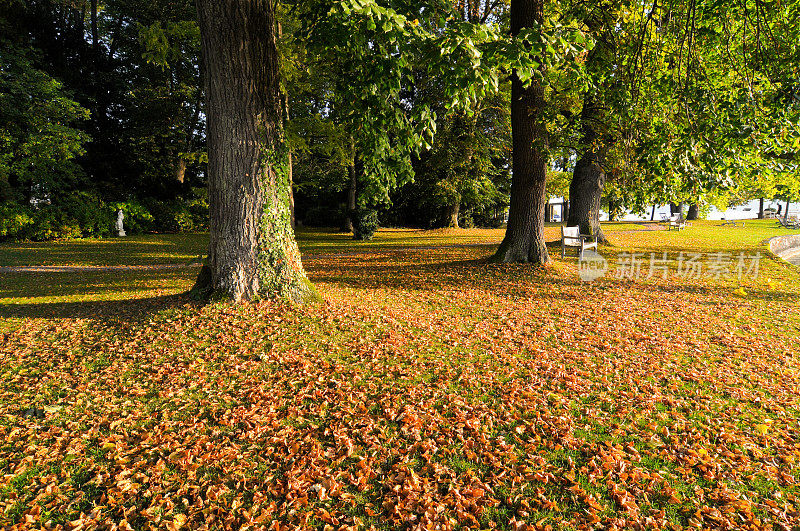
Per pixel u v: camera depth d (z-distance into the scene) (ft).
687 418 14.05
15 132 67.67
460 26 15.35
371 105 21.24
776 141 17.07
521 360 18.92
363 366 17.84
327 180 101.71
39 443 12.66
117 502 10.30
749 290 32.30
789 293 31.27
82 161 89.45
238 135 22.27
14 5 74.64
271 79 23.09
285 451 12.28
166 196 99.76
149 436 12.89
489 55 16.02
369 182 23.85
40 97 67.97
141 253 58.03
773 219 125.59
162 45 38.50
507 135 71.82
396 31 16.06
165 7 85.92
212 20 20.89
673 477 11.09
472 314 26.55
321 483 10.93
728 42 21.26
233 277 23.17
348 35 19.08
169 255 56.54
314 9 21.61
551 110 35.01
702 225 100.78
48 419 13.84
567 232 46.39
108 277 39.93
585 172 56.39
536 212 39.45
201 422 13.61
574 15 31.45
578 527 9.46
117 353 18.81
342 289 32.71
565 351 20.06
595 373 17.54
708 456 11.89
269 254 23.67
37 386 16.01
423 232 90.48
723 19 21.33
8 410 14.34
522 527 9.45
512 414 14.23
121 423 13.69
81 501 10.39
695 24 22.09
